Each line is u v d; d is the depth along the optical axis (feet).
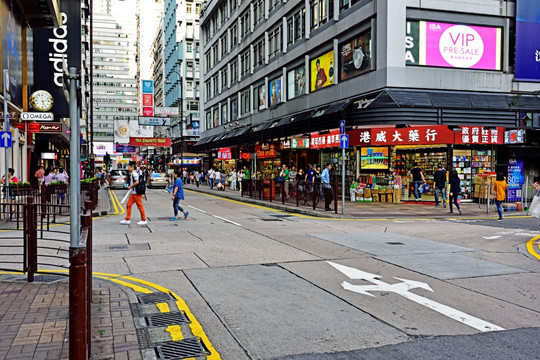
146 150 316.60
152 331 14.94
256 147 116.06
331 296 19.45
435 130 64.03
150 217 52.21
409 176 73.15
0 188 49.88
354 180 79.20
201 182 159.02
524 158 71.31
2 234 37.40
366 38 70.95
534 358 13.12
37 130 81.97
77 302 9.95
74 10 91.50
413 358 13.08
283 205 65.87
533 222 47.91
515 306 18.28
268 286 21.04
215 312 17.22
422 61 66.44
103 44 518.78
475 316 16.98
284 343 14.19
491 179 65.16
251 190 82.58
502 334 15.10
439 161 69.77
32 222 20.84
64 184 57.77
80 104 20.57
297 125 87.61
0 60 56.39
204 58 192.03
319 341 14.37
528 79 69.97
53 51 90.22
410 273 23.81
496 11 68.90
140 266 25.27
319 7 86.12
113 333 14.29
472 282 22.03
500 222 48.06
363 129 69.05
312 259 27.32
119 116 522.47
